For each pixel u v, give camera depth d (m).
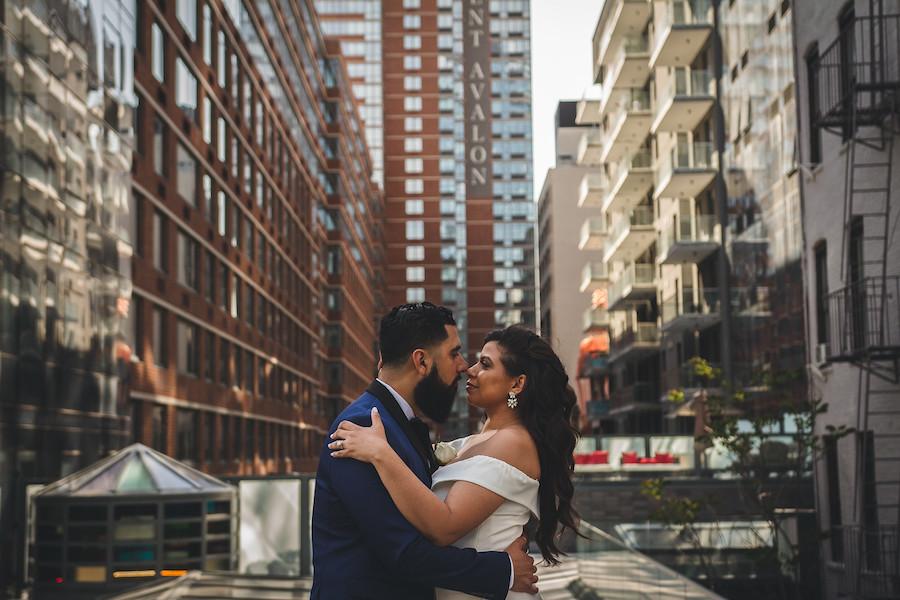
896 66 13.04
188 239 31.14
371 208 104.38
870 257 13.85
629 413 50.16
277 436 48.81
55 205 18.98
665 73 40.84
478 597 3.45
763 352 25.83
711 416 17.02
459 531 3.33
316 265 64.81
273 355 47.34
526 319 121.62
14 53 17.30
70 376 19.34
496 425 3.78
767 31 26.28
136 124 26.05
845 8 14.88
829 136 15.49
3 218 16.61
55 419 18.45
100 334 21.16
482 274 122.81
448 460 3.67
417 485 3.25
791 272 23.44
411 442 3.52
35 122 18.14
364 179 95.44
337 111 72.50
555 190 86.12
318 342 65.12
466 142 125.75
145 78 26.56
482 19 128.50
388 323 3.66
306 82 61.38
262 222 44.50
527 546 3.65
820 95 15.75
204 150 33.12
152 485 11.81
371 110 123.56
